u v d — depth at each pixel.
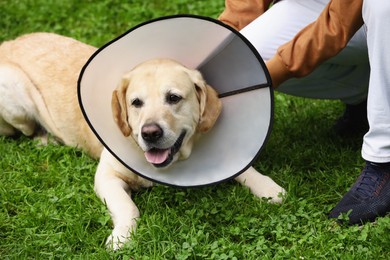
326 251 1.75
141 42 1.89
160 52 1.95
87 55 2.27
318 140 2.20
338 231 1.81
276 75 1.85
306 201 1.92
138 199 2.01
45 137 2.33
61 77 2.25
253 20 2.06
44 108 2.27
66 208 1.96
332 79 2.08
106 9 2.98
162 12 2.92
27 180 2.08
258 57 1.81
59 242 1.84
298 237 1.81
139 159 1.91
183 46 1.94
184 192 1.99
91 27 2.89
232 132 1.91
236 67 1.89
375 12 1.72
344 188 1.99
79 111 2.18
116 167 2.00
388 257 1.73
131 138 1.94
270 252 1.77
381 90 1.76
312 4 1.95
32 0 3.09
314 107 2.35
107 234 1.86
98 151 2.18
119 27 2.87
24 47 2.36
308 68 1.84
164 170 1.91
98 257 1.77
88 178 2.08
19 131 2.37
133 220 1.87
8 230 1.91
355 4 1.77
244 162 1.85
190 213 1.88
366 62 2.04
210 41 1.89
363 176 1.84
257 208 1.91
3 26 2.95
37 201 2.00
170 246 1.78
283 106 2.36
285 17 1.96
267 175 2.07
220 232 1.84
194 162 1.92
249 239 1.83
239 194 1.96
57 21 2.95
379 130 1.77
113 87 1.96
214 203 1.93
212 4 2.89
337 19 1.78
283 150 2.16
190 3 2.94
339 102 2.37
